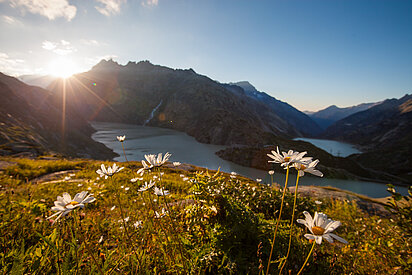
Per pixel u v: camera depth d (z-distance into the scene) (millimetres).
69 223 2318
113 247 2689
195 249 2316
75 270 1785
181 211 3477
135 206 4664
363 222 5641
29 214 3234
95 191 6543
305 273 2400
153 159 2062
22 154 37062
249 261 2441
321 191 13383
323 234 1091
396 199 3070
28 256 2137
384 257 3092
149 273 1970
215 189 3268
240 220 2863
